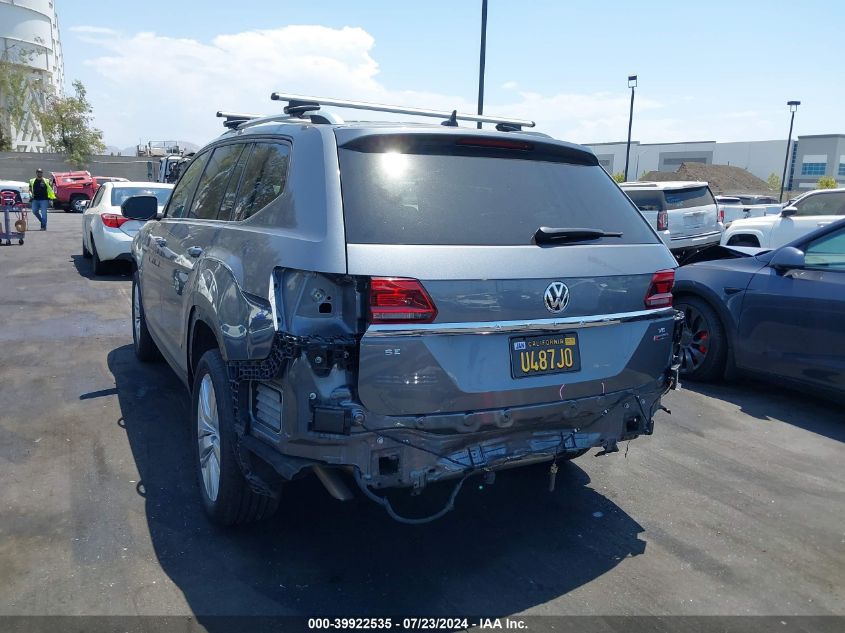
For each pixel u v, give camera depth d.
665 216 12.86
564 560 3.29
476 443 2.91
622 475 4.26
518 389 2.90
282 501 3.78
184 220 4.60
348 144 2.99
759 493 4.05
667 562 3.29
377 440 2.72
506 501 3.88
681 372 6.34
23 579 2.98
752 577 3.19
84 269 12.29
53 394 5.39
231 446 3.15
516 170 3.25
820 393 5.35
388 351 2.66
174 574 3.06
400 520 2.82
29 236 18.78
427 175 3.01
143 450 4.36
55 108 53.19
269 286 2.88
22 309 8.63
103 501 3.69
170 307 4.48
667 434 4.97
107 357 6.49
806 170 81.62
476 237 2.89
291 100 3.71
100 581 2.98
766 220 12.50
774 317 5.54
